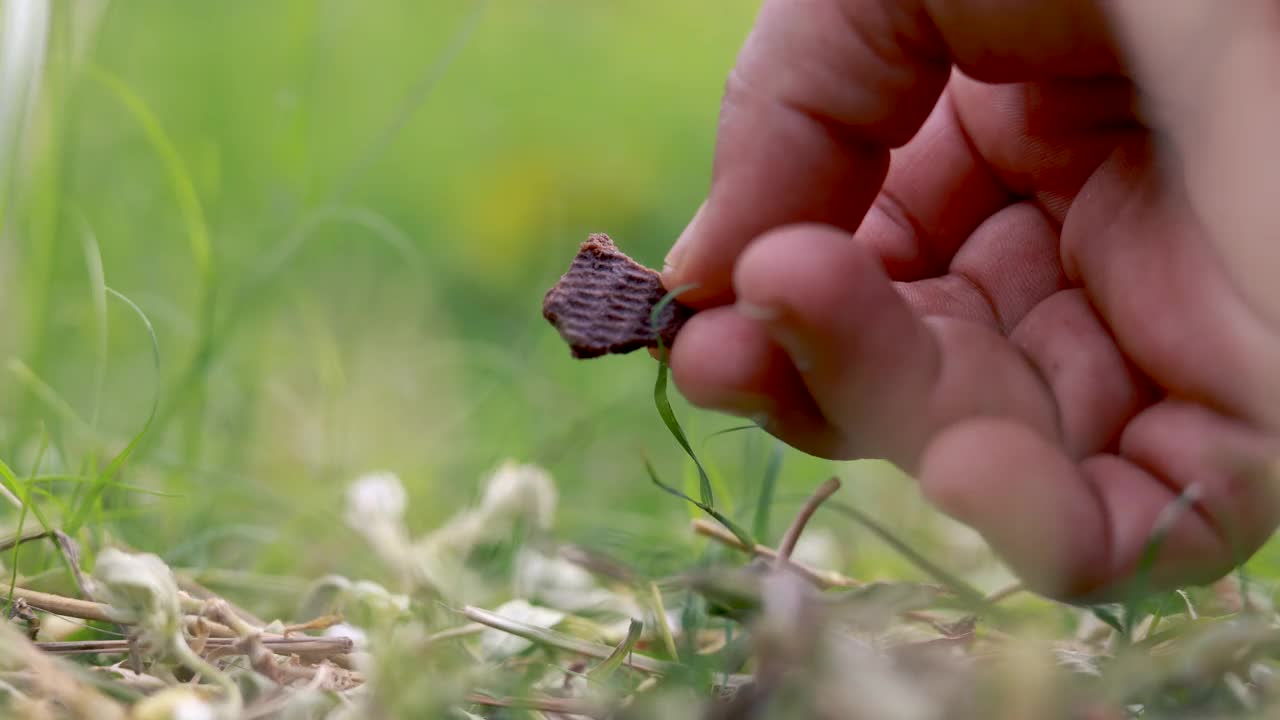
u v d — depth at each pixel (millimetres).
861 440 321
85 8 433
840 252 312
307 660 328
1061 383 333
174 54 749
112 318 492
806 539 425
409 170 842
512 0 1082
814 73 332
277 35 776
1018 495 310
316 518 415
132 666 320
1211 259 324
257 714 308
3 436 406
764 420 332
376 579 395
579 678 337
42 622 339
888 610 315
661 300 336
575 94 1014
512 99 974
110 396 474
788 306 310
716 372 326
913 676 307
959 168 361
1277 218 312
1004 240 357
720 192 335
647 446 523
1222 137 314
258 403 477
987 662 315
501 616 339
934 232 362
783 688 302
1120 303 332
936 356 319
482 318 681
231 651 323
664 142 966
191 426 420
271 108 686
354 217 457
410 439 487
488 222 811
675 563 396
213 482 415
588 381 558
